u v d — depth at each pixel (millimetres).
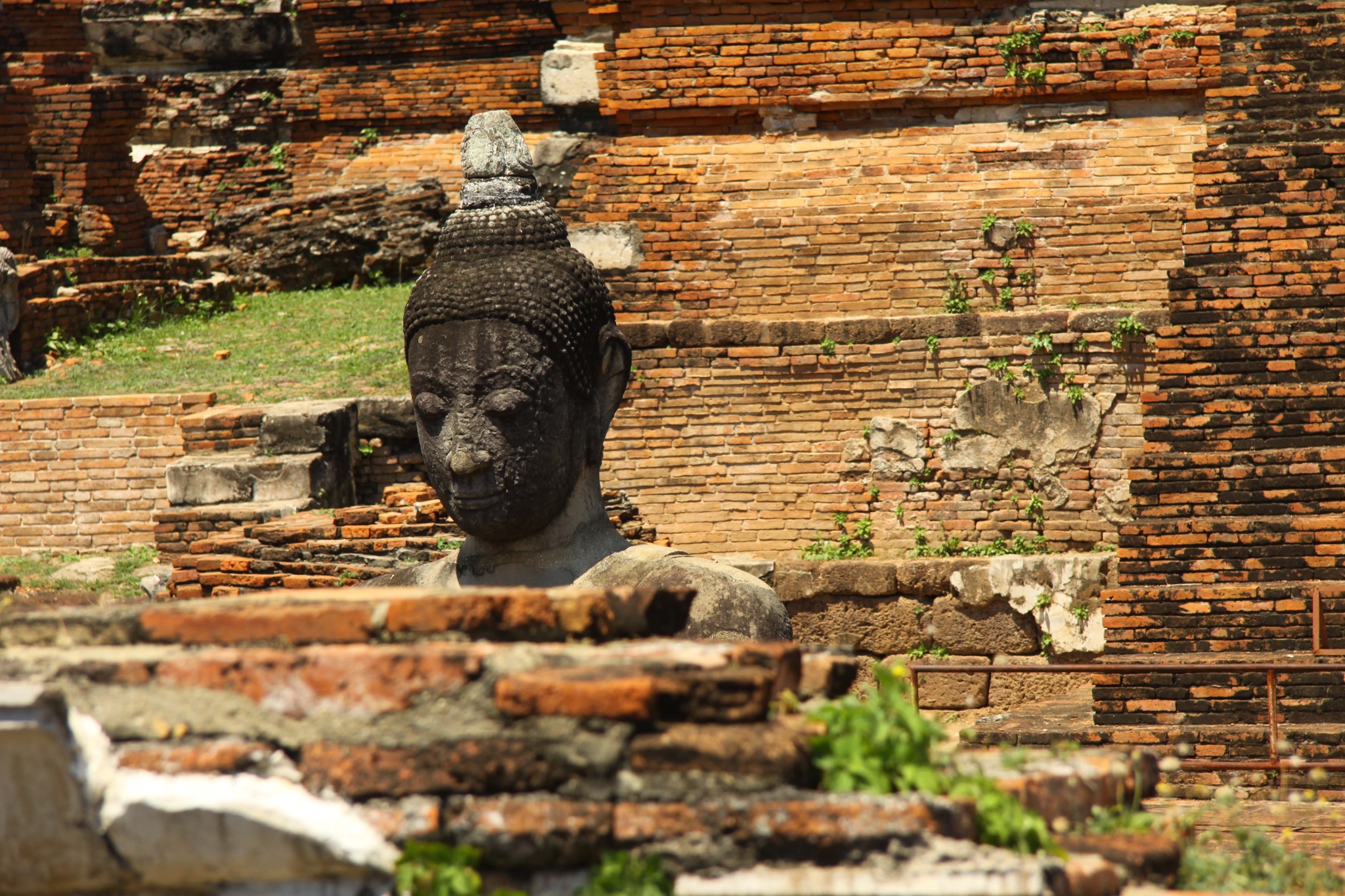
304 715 8664
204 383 39250
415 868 8320
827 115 36531
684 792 8352
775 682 9445
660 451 35781
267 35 56156
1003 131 35938
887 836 8125
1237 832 13016
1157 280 35156
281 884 8625
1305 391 26656
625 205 36812
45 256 51469
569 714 8477
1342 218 27828
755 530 35469
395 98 55250
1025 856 8281
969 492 34906
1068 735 25578
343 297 50469
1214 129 28641
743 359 35625
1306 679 24609
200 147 56625
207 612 9430
